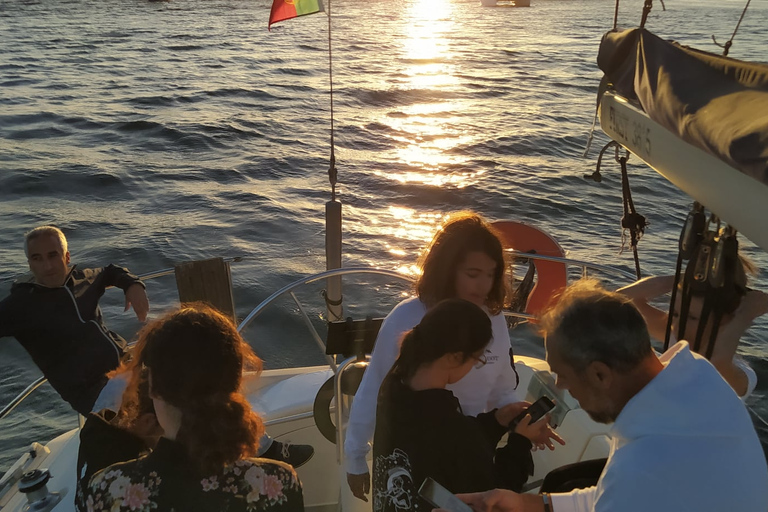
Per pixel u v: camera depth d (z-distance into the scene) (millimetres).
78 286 3234
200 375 1458
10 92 21094
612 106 2225
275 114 19359
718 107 1466
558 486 1922
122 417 1794
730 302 2051
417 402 1694
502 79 27609
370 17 63219
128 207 11039
